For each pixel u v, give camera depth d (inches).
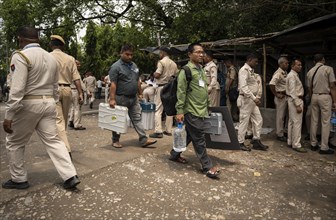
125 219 126.0
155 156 203.0
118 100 210.8
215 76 275.1
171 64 257.1
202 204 141.9
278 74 268.4
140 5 631.2
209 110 197.9
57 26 667.4
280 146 253.8
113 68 206.5
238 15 418.3
